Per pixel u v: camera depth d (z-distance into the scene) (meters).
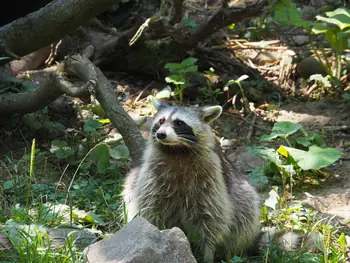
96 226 7.96
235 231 7.53
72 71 9.74
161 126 7.24
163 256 6.08
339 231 8.09
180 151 7.17
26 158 9.77
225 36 14.17
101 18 14.34
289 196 9.16
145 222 6.41
